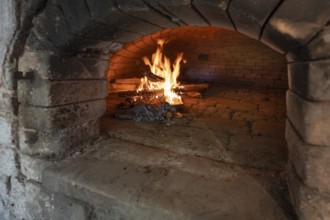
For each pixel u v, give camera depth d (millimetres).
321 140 996
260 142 2170
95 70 2123
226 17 1178
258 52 6426
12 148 1958
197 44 6930
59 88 1779
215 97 4762
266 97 4832
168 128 2598
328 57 919
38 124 1811
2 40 1732
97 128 2314
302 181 1087
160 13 1318
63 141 1887
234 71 6816
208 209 1269
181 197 1369
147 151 2033
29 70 1744
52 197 1725
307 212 1081
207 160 1873
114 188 1464
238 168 1732
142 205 1338
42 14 1564
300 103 1075
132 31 1669
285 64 6180
